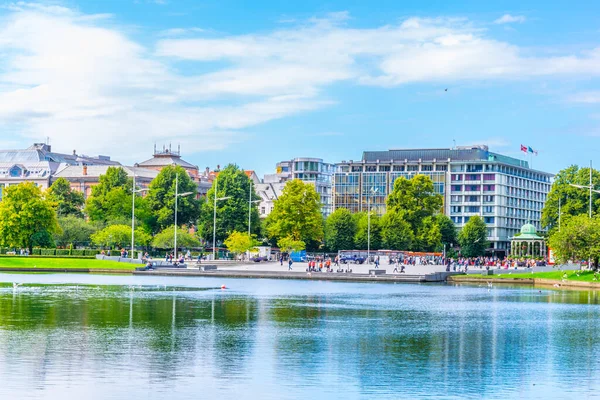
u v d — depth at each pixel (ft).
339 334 241.76
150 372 177.99
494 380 176.45
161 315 284.61
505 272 614.75
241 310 307.99
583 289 488.44
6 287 412.98
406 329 256.52
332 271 611.06
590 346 224.12
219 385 166.81
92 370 178.60
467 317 296.51
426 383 172.45
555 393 165.68
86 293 378.12
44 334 230.48
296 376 176.86
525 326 269.23
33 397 154.71
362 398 158.92
